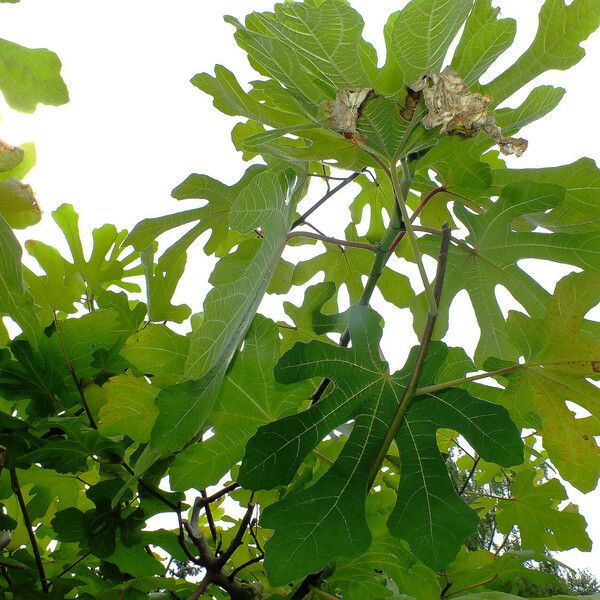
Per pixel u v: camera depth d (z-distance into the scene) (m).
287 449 0.57
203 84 0.71
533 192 0.70
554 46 0.68
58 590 0.63
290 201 0.72
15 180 0.68
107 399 0.66
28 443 0.64
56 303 0.77
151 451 0.56
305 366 0.58
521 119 0.71
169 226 0.79
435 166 0.72
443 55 0.57
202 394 0.57
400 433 0.59
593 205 0.73
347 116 0.56
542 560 0.82
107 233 0.86
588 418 0.62
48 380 0.70
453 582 0.77
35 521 0.76
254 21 0.68
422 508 0.57
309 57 0.58
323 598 0.64
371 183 0.94
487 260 0.77
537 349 0.62
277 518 0.54
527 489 0.88
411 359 0.60
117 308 0.76
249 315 0.60
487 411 0.58
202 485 0.62
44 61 0.65
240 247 0.81
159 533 0.70
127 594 0.64
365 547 0.54
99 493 0.67
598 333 0.66
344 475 0.56
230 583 0.65
